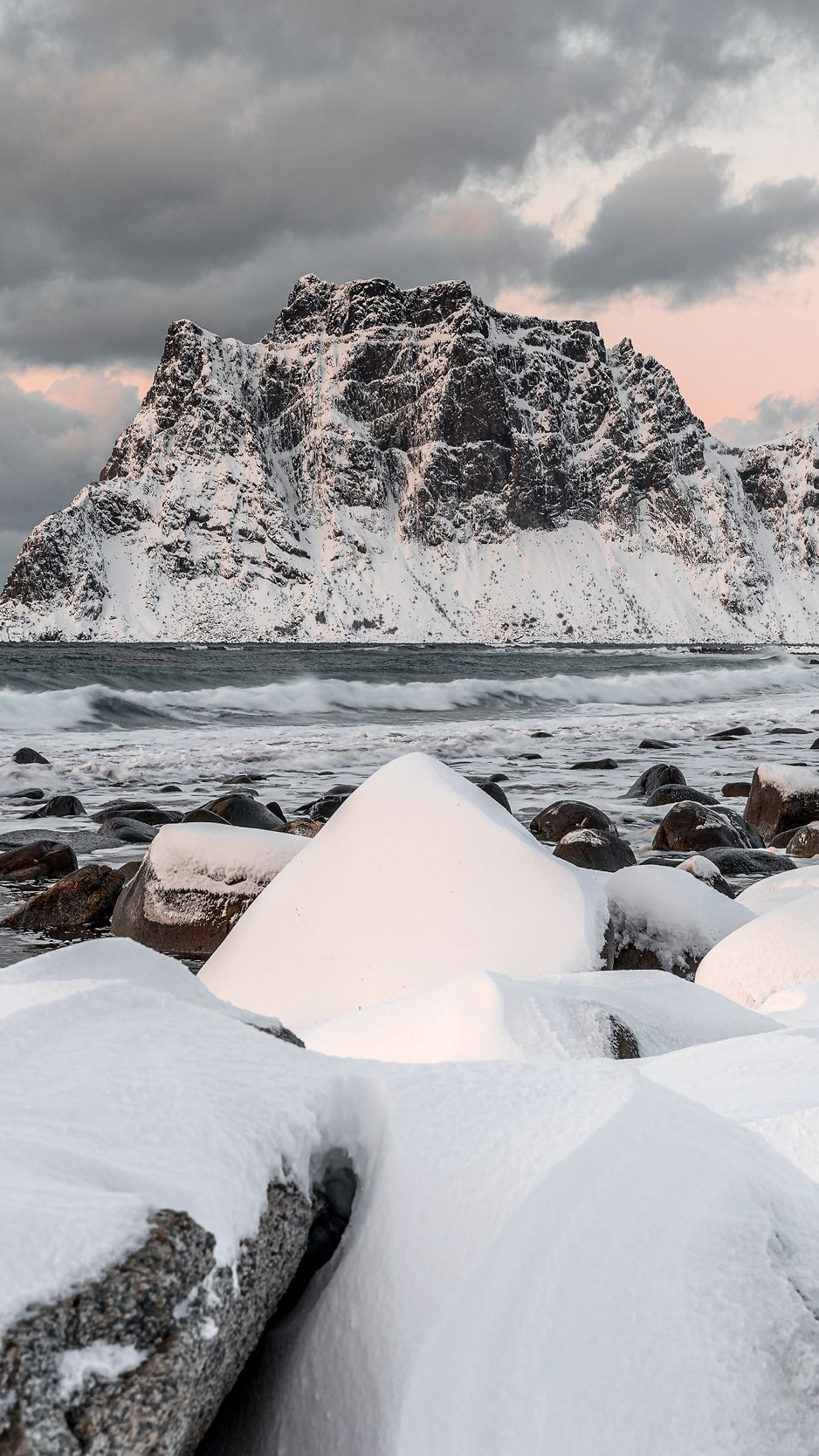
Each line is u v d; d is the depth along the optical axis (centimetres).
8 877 771
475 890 348
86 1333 83
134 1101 110
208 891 558
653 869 431
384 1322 106
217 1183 99
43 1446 78
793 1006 275
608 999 250
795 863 805
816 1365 101
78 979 146
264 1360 109
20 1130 101
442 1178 114
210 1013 139
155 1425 84
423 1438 98
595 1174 112
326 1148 119
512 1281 105
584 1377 101
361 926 354
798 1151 140
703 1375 101
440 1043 222
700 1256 108
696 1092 169
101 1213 90
